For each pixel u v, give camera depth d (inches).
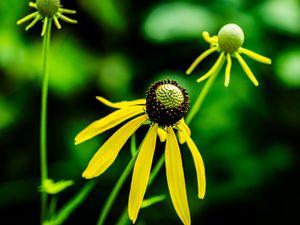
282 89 22.3
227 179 21.8
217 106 21.8
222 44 13.6
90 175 12.9
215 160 21.7
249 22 21.9
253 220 22.0
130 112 13.7
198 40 22.4
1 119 22.7
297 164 22.0
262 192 21.9
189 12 21.9
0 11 22.9
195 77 22.3
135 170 13.1
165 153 13.5
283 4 21.9
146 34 22.0
